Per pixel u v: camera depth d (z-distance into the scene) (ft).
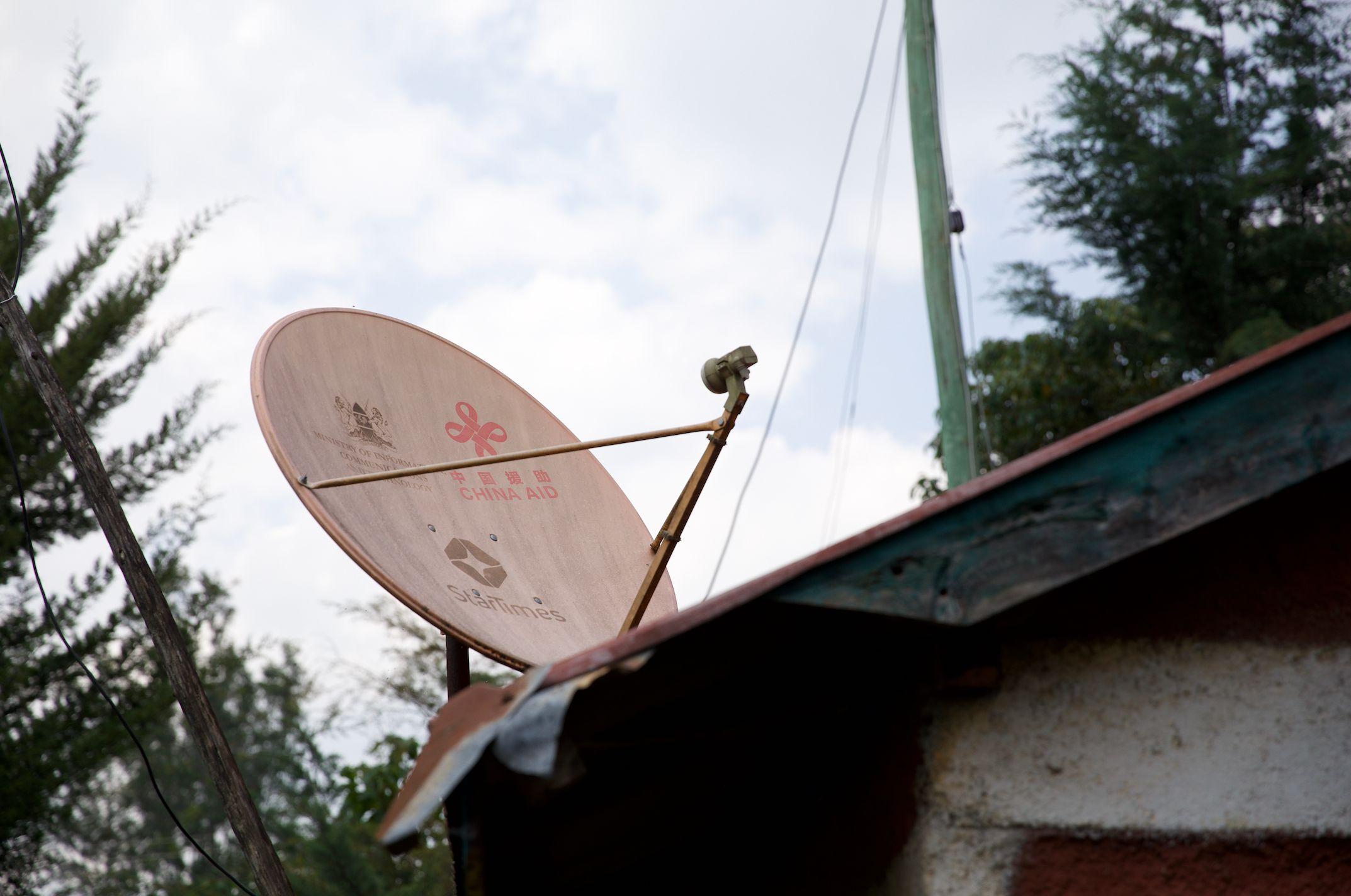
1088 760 7.25
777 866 8.25
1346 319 6.95
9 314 18.62
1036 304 49.52
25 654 48.24
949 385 26.96
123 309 49.78
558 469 16.58
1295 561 7.61
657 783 7.75
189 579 55.11
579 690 6.31
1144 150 46.80
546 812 7.47
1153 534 6.66
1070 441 6.79
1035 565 6.58
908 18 29.40
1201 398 6.89
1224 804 7.20
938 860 7.11
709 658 6.72
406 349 16.42
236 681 98.17
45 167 50.85
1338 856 7.14
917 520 6.56
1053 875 7.09
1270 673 7.43
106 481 17.98
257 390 13.52
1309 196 48.55
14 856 47.26
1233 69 49.26
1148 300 48.26
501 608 13.61
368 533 12.90
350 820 52.75
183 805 96.12
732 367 13.32
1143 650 7.44
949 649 7.29
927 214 28.04
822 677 7.43
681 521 13.43
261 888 15.92
